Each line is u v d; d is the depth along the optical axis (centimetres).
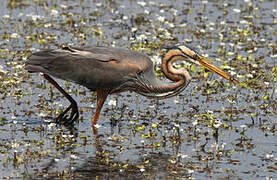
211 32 2259
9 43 2038
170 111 1598
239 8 2561
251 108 1630
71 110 1559
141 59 1480
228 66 1791
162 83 1501
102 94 1484
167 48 1519
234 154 1338
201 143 1393
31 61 1474
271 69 1914
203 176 1218
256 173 1240
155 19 2314
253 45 2125
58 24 2266
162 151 1341
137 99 1677
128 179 1188
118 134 1433
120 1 2588
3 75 1745
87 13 2400
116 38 2141
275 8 2575
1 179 1164
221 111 1598
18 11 2375
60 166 1236
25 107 1570
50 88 1672
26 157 1273
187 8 2536
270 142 1414
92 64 1453
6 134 1398
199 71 1838
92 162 1264
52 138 1389
